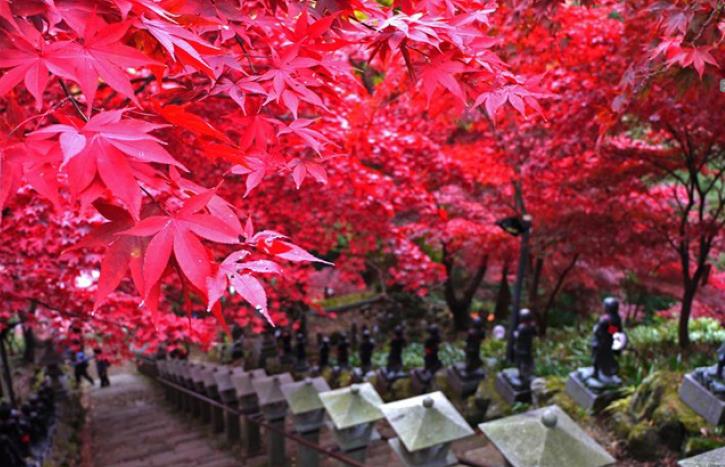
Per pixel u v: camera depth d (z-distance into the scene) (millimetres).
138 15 1330
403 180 7363
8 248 4465
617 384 6707
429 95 1936
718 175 7301
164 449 8828
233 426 8453
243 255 1283
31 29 1191
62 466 8328
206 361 16875
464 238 11516
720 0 2482
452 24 1992
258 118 1869
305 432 5801
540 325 12375
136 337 5785
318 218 6828
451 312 15805
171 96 1905
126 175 1067
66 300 5191
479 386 8328
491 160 8938
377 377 10125
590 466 3051
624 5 3715
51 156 1114
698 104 4891
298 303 13875
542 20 3750
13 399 9836
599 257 9141
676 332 9070
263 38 2064
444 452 3996
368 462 6438
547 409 3445
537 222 9812
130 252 1184
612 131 5867
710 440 5223
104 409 13367
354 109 5941
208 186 5348
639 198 8531
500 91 2086
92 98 1146
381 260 13344
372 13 2035
